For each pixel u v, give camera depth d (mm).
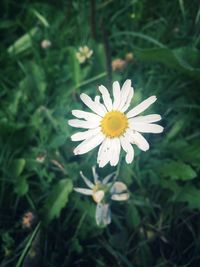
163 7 202
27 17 208
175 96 181
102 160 116
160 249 157
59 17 205
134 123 116
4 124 175
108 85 173
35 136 176
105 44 166
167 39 193
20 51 200
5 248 156
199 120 173
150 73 183
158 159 170
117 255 153
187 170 156
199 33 187
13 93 188
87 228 157
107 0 205
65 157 170
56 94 186
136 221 157
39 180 170
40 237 155
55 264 155
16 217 167
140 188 162
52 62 193
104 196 138
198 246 154
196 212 158
